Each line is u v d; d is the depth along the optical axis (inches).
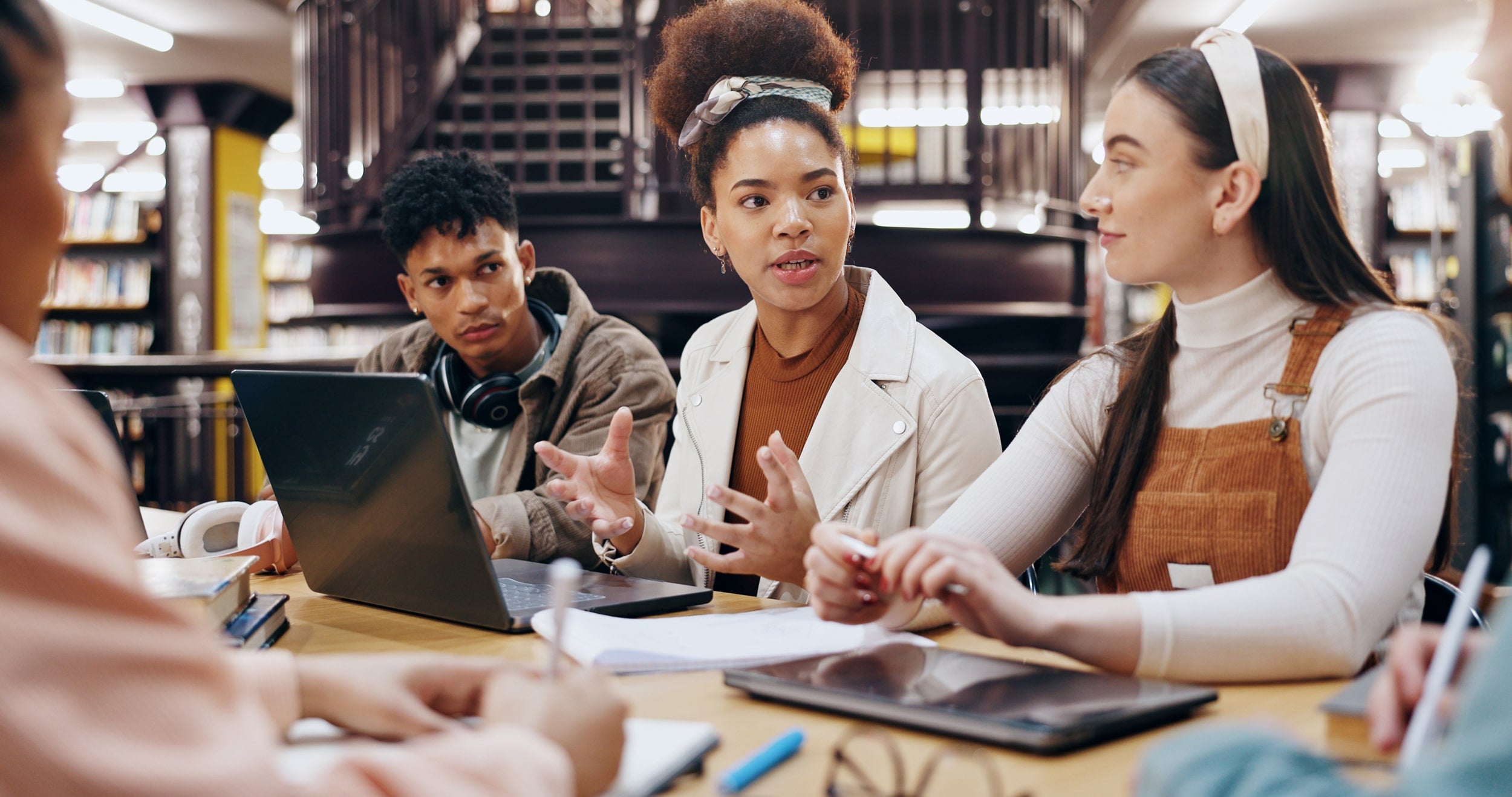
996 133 211.9
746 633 37.8
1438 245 199.8
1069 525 48.7
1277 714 29.3
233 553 52.7
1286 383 40.0
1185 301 43.0
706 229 62.2
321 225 229.8
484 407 67.4
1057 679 30.3
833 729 28.3
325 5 227.5
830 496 55.5
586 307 70.6
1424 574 42.7
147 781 14.1
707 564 42.3
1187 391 43.2
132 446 240.7
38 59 18.1
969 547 33.1
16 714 13.5
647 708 30.7
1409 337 37.7
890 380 55.6
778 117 54.5
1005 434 191.2
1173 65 40.6
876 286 59.6
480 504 57.4
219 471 242.4
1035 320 206.2
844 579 36.1
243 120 318.3
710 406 61.5
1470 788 13.9
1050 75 224.7
